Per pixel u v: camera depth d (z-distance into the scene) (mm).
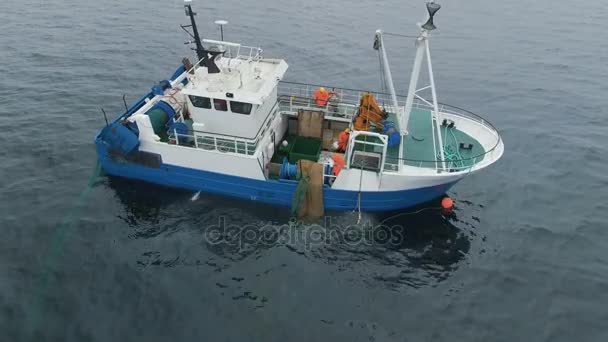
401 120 17844
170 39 36000
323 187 17453
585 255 17188
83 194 18453
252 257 15922
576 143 25562
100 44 34125
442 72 34719
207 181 18297
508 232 18172
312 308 14203
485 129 19000
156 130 18172
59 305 13758
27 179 19125
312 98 20797
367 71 34000
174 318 13609
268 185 17656
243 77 18031
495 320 14281
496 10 49156
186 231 16906
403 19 44750
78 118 24188
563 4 52031
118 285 14531
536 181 21797
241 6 45094
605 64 36875
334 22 43031
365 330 13609
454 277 15781
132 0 44531
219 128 17875
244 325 13523
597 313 14695
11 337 12773
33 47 32688
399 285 15273
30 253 15508
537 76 34594
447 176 16797
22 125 22938
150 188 18984
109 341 12836
